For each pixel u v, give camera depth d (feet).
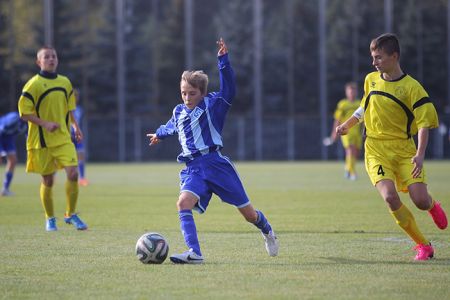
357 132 215.31
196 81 72.64
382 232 96.22
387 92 74.28
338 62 389.19
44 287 61.05
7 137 162.71
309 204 136.77
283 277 64.39
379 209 126.93
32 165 101.76
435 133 377.50
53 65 101.96
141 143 366.43
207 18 397.60
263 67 391.04
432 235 92.07
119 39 381.60
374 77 76.23
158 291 58.95
